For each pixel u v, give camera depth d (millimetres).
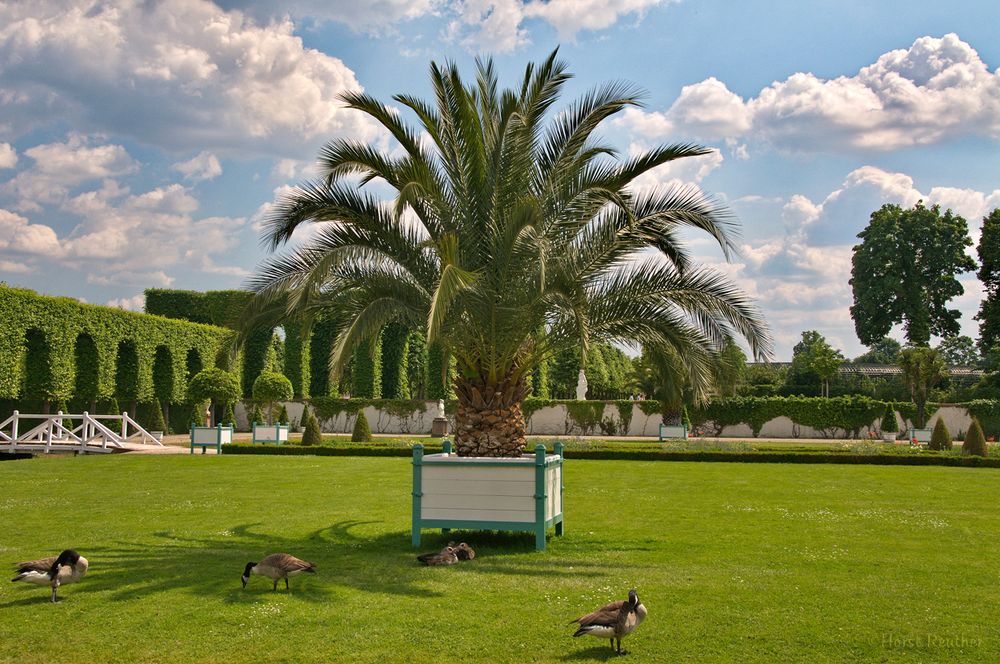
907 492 16516
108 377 34812
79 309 32781
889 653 5910
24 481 17922
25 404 35469
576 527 11758
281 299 12531
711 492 16422
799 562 9125
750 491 16609
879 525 11938
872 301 59406
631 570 8664
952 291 58625
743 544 10328
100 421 36188
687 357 12195
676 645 6078
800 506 14172
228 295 52469
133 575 8289
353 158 11281
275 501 14633
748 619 6727
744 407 46844
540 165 12016
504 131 11391
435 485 10039
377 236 11648
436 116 11875
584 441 31641
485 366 11797
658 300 12031
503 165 11516
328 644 6117
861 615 6852
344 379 53344
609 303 12000
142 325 37438
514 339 11555
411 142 11680
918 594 7566
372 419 49188
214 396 38500
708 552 9766
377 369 51250
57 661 5797
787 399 46594
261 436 30797
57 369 31484
